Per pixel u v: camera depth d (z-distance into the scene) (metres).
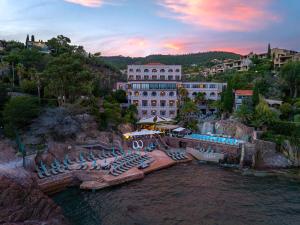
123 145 67.69
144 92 91.44
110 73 134.25
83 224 33.50
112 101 88.25
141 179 49.44
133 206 38.28
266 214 36.00
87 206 38.44
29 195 33.59
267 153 59.53
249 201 40.16
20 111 54.38
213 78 137.38
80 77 68.12
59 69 64.56
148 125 81.38
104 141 64.81
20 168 43.47
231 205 38.72
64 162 52.06
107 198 41.06
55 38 132.25
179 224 33.19
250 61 138.88
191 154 65.06
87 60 130.25
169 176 51.25
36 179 43.00
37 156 50.19
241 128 69.75
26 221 30.75
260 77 104.75
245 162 58.78
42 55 107.69
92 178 47.28
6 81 83.44
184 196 41.84
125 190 44.19
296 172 54.75
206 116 94.94
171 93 92.06
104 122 70.44
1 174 36.16
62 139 58.81
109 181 45.41
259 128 68.50
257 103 77.00
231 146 61.41
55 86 65.50
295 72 86.94
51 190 43.50
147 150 65.38
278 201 40.19
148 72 100.12
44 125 55.69
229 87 85.62
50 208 34.12
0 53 108.88
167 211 36.75
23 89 76.44
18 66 85.31
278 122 66.19
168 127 74.25
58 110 59.84
